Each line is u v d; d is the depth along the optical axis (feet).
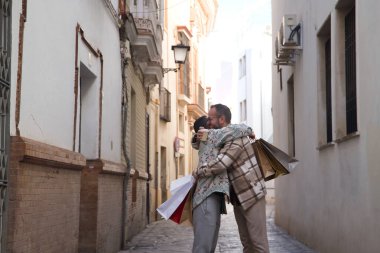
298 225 43.78
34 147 17.83
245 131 17.51
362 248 24.91
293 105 49.80
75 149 25.49
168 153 79.10
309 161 38.68
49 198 20.44
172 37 83.76
